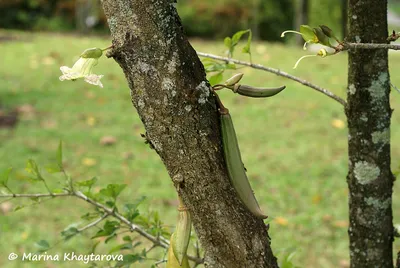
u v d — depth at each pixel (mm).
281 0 16562
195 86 1251
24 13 15703
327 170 5332
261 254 1361
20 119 6387
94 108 6930
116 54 1247
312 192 4895
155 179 5055
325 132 6359
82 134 6027
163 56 1229
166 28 1226
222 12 16453
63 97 7277
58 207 4508
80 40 11555
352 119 1641
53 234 4098
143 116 1278
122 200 4598
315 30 1280
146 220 2021
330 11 15789
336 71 9180
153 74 1236
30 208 4461
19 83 7785
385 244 1694
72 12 16281
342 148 5891
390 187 1675
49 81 7941
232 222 1328
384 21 1536
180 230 1335
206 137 1271
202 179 1295
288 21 16688
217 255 1373
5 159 5289
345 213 4523
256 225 1360
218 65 1816
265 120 6730
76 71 1254
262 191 4902
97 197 2049
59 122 6383
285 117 6844
